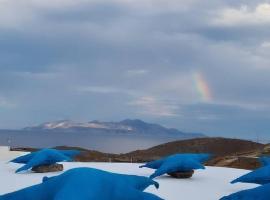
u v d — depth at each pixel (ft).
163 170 48.03
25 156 54.65
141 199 24.27
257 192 26.73
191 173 49.16
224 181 46.83
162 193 38.99
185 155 50.16
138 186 27.25
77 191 23.63
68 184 24.18
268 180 34.63
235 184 44.68
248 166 71.41
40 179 46.32
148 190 40.16
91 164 63.52
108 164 63.98
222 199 27.81
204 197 37.60
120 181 25.32
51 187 24.81
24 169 51.13
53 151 53.26
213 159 80.94
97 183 24.61
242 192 27.27
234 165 72.79
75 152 58.13
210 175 51.65
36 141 430.20
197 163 49.01
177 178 48.47
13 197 25.04
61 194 23.34
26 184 43.04
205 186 43.27
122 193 24.25
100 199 23.65
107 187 24.50
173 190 40.60
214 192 39.99
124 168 58.59
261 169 35.88
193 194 38.88
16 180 45.52
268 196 26.13
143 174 52.54
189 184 44.42
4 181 44.75
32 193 24.89
